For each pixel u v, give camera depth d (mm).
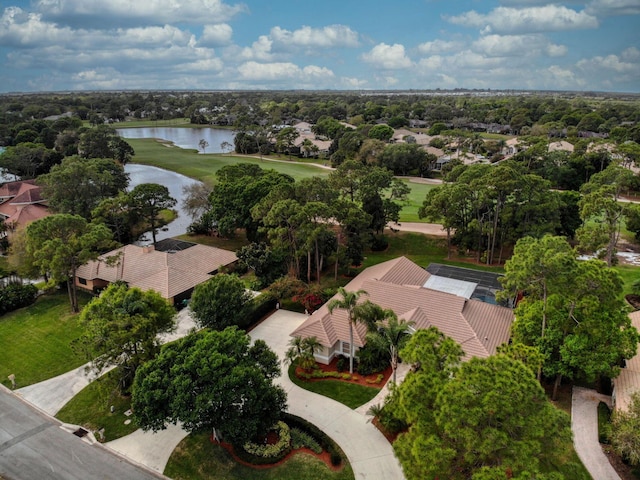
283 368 38031
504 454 19453
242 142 168750
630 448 24875
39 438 30703
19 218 72062
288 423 31266
